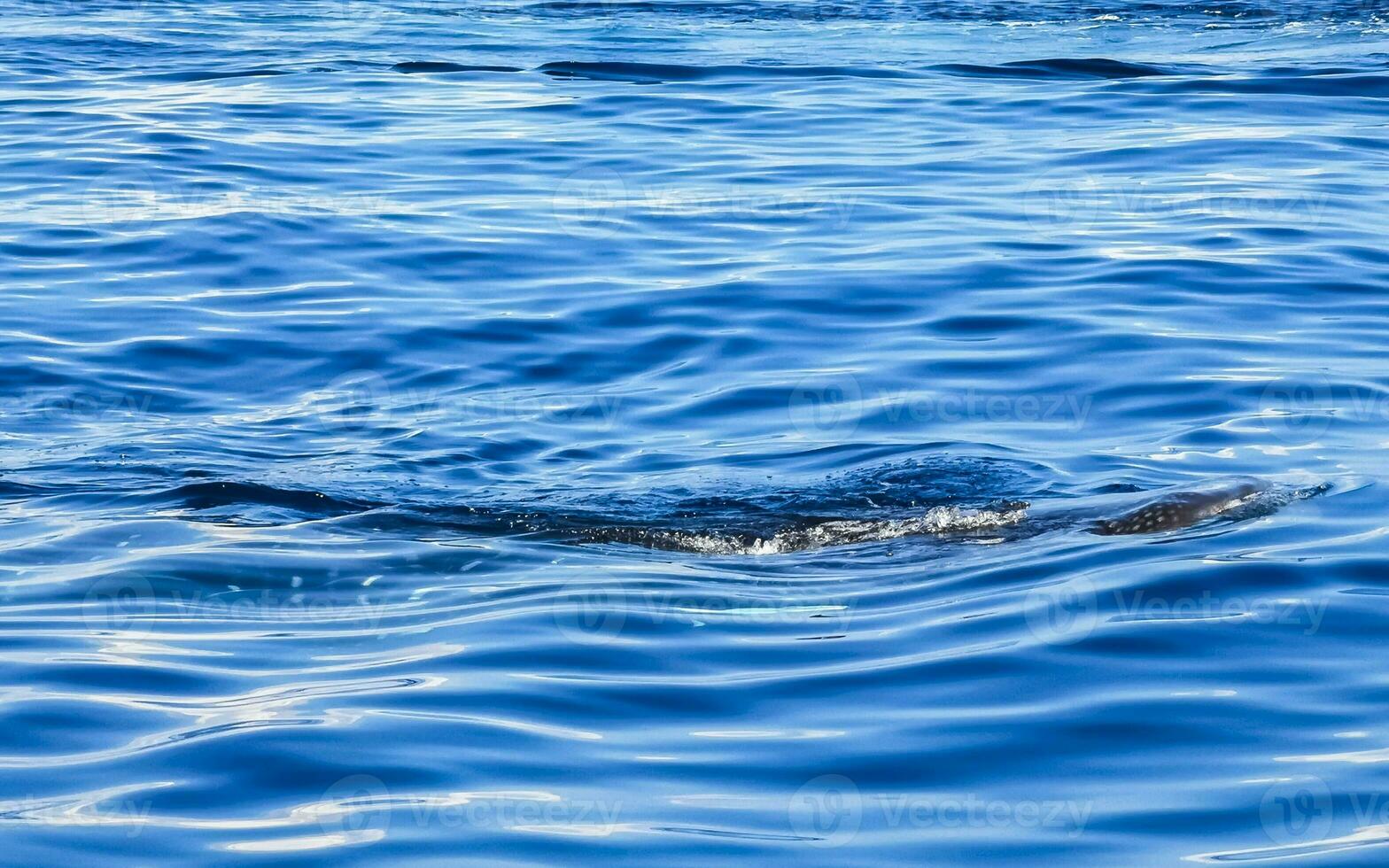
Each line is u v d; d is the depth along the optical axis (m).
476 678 7.43
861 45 27.14
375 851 5.86
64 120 20.78
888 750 6.66
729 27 29.36
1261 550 8.88
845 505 9.88
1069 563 8.80
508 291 14.48
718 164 18.81
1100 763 6.54
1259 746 6.66
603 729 6.89
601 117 21.33
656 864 5.78
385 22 29.83
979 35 28.23
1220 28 28.59
